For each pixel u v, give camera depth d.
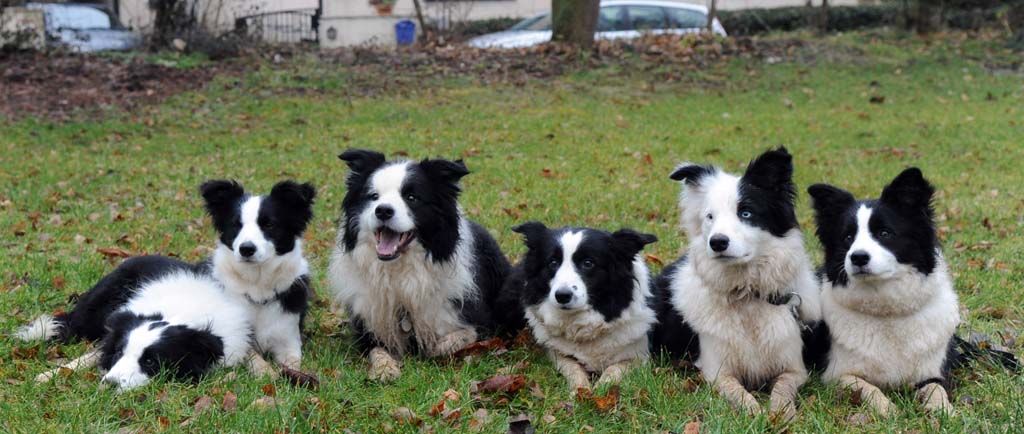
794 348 5.50
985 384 5.36
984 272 7.73
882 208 5.15
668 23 22.64
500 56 19.83
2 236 8.88
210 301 5.92
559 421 4.88
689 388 5.42
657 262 8.20
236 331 5.80
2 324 6.34
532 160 12.75
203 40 19.64
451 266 6.22
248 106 16.20
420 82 18.08
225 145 13.70
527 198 10.59
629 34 21.97
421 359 6.25
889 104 17.02
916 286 5.13
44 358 5.85
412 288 6.07
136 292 6.15
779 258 5.45
